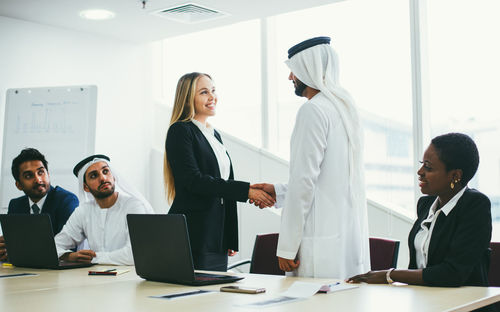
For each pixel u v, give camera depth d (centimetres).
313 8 498
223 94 563
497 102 401
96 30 554
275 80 529
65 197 403
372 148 458
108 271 248
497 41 401
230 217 311
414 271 199
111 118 579
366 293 182
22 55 519
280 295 179
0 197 493
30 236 275
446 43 425
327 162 244
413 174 433
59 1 467
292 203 237
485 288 191
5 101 509
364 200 257
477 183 409
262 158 520
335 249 239
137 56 602
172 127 302
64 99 496
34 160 398
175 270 210
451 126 422
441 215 213
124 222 313
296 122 246
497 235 401
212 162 305
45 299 181
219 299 174
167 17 508
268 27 526
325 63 260
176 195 299
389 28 450
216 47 571
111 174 316
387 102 450
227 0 457
